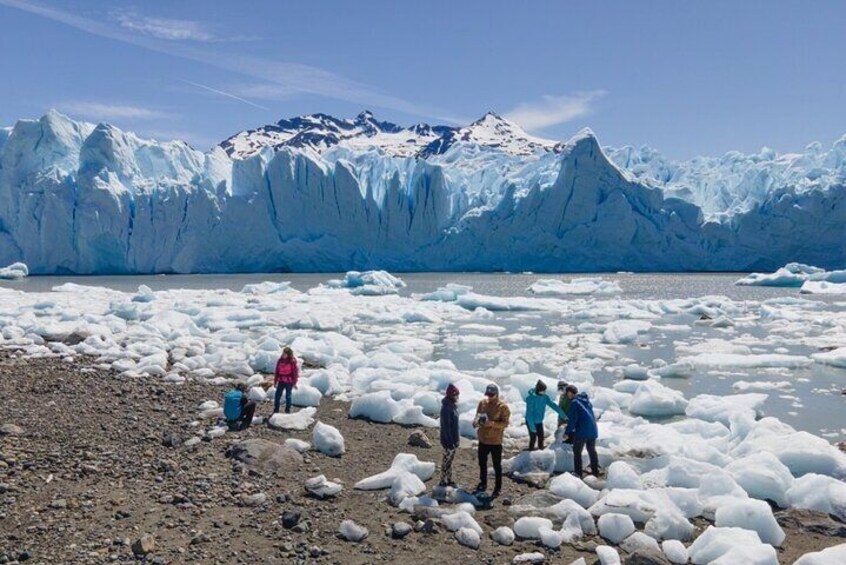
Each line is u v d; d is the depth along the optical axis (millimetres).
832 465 9484
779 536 7590
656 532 7637
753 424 11234
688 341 24875
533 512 8070
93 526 7402
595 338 25500
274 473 9359
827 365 19812
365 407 12867
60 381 14703
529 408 10297
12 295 39125
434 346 23156
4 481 8617
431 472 9375
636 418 12453
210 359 18250
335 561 6891
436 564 6914
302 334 23734
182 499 8211
